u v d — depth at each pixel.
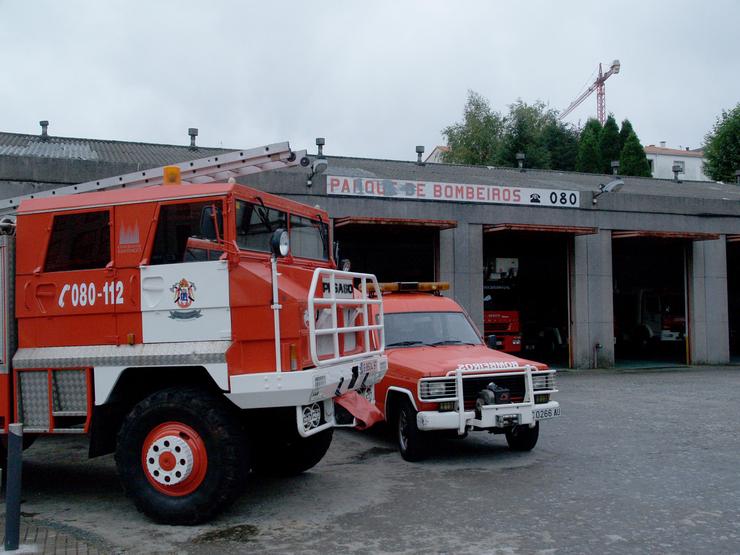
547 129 57.56
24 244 6.55
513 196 19.73
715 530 5.70
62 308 6.39
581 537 5.56
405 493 7.00
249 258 6.27
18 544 5.35
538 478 7.54
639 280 29.64
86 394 6.23
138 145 21.64
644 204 21.66
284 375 5.78
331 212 17.50
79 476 8.20
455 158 58.44
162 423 6.05
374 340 7.75
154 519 6.03
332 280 6.61
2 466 7.47
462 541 5.50
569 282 20.91
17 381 6.43
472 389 8.27
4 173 14.44
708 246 22.69
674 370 20.91
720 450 8.97
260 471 7.92
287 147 7.70
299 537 5.69
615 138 54.06
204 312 6.02
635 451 8.95
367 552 5.29
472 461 8.47
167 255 6.18
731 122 49.75
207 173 7.80
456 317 10.23
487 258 23.92
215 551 5.38
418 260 23.25
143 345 6.15
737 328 29.23
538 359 23.78
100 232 6.39
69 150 18.86
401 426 8.72
